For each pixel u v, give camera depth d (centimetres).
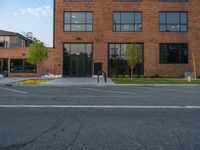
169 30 4159
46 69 4325
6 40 5347
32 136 683
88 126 789
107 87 2412
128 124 816
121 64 4156
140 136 686
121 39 4147
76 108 1116
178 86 2581
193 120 878
